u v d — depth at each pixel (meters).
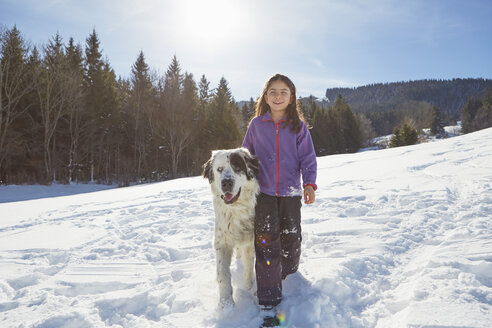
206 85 47.56
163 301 2.76
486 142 12.34
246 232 2.85
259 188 2.81
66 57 29.47
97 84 31.12
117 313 2.56
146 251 4.07
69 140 29.59
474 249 3.04
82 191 21.78
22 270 3.44
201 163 35.38
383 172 8.90
